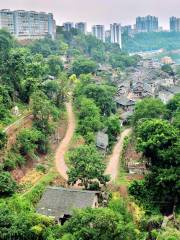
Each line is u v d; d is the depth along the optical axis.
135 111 109.81
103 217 44.53
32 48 199.12
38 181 71.25
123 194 68.38
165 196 65.75
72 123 107.31
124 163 84.81
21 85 104.62
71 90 138.12
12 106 97.00
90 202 58.56
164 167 67.50
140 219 60.22
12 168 72.06
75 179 67.31
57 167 79.44
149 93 152.88
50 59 165.50
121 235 44.31
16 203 56.19
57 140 93.44
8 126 84.88
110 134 102.19
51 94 114.94
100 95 123.06
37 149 84.06
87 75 148.12
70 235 44.62
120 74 199.25
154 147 68.06
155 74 198.75
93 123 100.81
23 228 47.84
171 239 52.84
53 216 56.97
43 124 91.25
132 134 106.25
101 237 43.81
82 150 69.56
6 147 75.38
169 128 70.81
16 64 106.62
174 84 182.12
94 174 66.69
